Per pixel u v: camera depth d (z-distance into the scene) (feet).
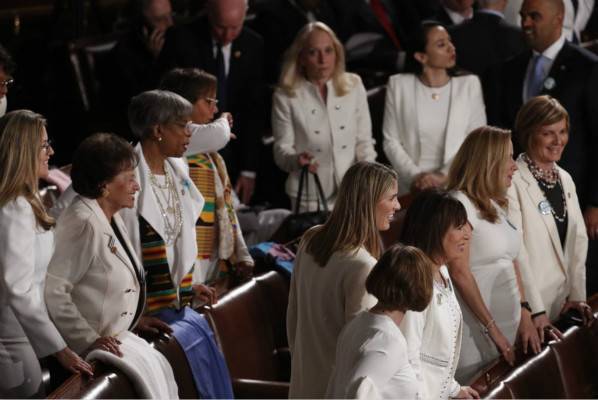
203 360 52.49
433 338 45.73
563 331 59.93
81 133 94.22
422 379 43.24
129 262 48.57
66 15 108.68
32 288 45.62
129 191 48.06
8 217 45.09
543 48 74.54
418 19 100.58
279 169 86.07
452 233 47.73
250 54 82.48
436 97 77.20
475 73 87.40
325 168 76.43
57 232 47.34
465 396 47.60
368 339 39.37
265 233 72.59
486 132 54.60
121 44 88.84
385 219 45.19
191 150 57.88
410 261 40.04
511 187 59.93
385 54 97.96
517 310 56.08
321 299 45.01
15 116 45.91
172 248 53.72
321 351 45.50
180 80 57.62
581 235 62.08
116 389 45.57
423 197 48.93
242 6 80.28
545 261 60.85
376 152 85.10
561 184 61.82
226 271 61.67
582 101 72.64
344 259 44.32
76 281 47.67
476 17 88.02
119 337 48.29
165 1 87.66
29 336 45.70
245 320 57.67
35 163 45.88
